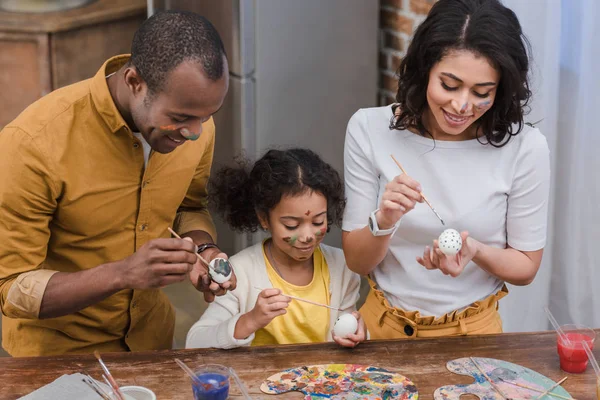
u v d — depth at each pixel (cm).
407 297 212
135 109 180
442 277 210
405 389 177
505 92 191
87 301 185
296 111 375
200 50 172
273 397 175
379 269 218
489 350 195
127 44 473
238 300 215
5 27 446
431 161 205
